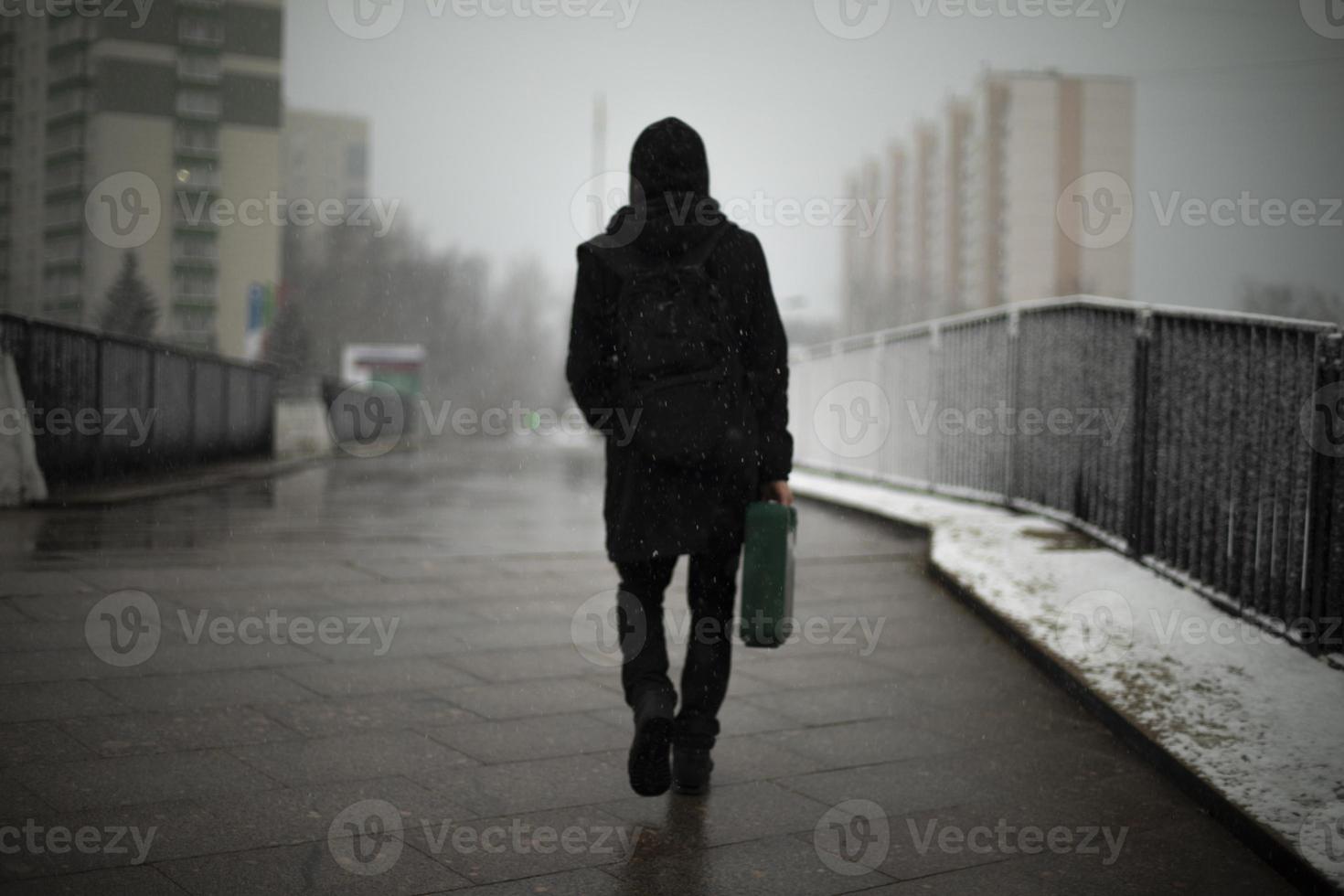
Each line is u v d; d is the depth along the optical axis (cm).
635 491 333
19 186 7988
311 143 11300
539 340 7819
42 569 704
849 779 377
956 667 529
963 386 1109
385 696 450
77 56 7550
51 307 7731
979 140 10769
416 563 781
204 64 7650
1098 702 454
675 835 322
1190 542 626
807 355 1661
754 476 339
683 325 327
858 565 798
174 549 820
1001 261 10481
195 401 1755
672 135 342
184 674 469
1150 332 687
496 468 2073
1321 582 489
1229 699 441
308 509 1184
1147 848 326
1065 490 866
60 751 369
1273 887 301
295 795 339
